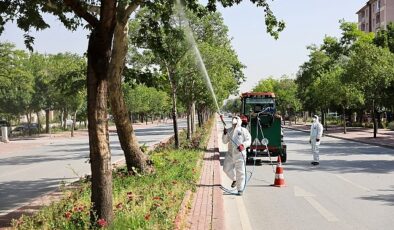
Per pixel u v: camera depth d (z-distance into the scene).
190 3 12.61
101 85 6.79
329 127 54.75
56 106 53.91
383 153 23.47
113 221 6.86
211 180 12.76
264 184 13.09
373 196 11.06
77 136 48.12
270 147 17.95
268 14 12.31
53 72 49.78
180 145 22.69
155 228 6.68
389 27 44.78
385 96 37.31
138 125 84.62
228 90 42.19
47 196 10.84
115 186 10.70
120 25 12.70
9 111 52.53
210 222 7.82
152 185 10.77
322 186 12.64
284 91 75.75
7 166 20.02
